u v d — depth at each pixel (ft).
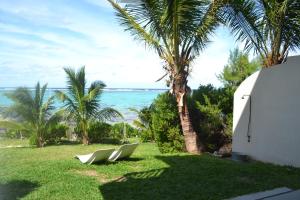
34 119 55.83
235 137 39.83
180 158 36.96
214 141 45.03
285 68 32.37
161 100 44.93
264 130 35.04
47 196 21.95
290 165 31.68
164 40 40.19
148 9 38.73
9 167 31.50
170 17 36.58
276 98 33.45
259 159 35.73
